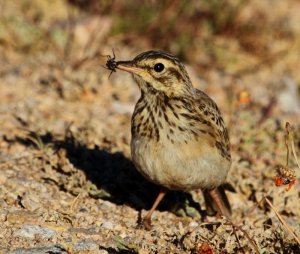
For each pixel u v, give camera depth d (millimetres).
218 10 21547
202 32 21281
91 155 13234
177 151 10453
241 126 15281
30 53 19078
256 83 19750
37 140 13469
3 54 18781
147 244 10078
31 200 11109
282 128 15477
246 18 22281
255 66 20781
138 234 10547
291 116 17625
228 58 20812
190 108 10664
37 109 15617
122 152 13648
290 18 23312
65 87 16516
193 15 20906
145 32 20609
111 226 10734
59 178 11977
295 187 12617
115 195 12102
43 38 19391
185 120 10547
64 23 20000
